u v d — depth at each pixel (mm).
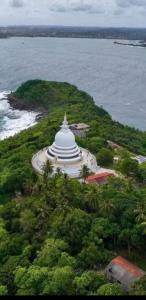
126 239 107188
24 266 104500
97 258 102812
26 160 173375
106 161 171000
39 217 122688
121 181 139125
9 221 130500
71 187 133750
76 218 115000
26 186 148875
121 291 89188
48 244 108500
